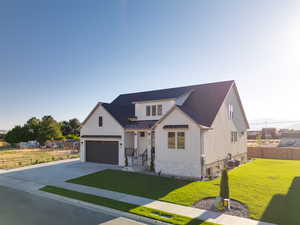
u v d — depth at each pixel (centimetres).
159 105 1981
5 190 1249
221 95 1869
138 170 1706
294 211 843
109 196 1062
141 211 857
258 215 809
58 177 1549
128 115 2200
